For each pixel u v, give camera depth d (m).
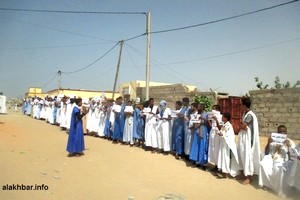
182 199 6.63
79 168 8.80
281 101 17.98
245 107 8.45
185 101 10.72
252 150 8.10
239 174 8.52
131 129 12.93
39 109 25.05
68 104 16.88
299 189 7.14
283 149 7.96
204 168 9.46
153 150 11.84
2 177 7.29
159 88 27.00
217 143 8.91
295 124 17.33
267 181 7.66
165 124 11.23
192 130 9.89
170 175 8.60
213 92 22.03
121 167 9.19
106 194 6.75
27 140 13.03
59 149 11.44
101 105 15.39
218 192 7.32
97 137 15.31
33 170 8.19
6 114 29.55
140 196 6.72
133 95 34.69
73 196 6.50
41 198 6.23
